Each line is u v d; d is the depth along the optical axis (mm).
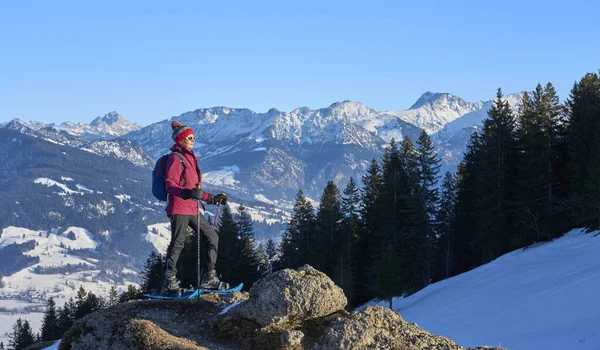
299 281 7531
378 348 6883
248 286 67500
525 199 52844
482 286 40969
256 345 7410
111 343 7613
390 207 62156
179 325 8047
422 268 60000
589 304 26734
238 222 68688
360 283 63188
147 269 68500
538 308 29469
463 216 61344
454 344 7266
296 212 73000
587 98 52594
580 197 45375
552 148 54031
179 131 8477
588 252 38781
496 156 55031
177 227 8391
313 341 7453
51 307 84312
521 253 48469
